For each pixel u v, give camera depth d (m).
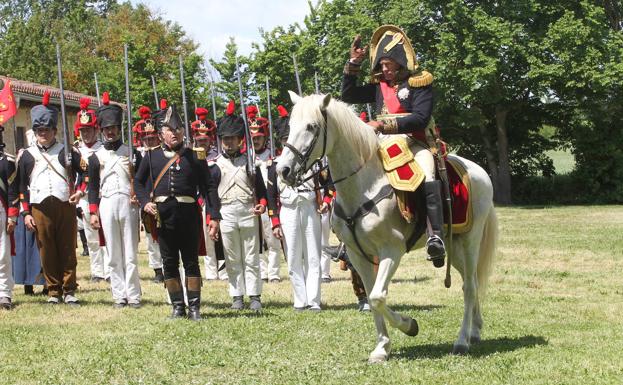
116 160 10.01
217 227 9.09
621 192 34.12
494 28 31.42
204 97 31.47
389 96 6.93
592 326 8.57
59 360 7.16
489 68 30.98
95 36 55.25
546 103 35.62
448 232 7.12
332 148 6.57
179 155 8.88
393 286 11.80
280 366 6.82
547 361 6.85
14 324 8.83
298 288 9.79
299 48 34.50
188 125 11.54
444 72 32.31
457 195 7.21
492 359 6.93
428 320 8.93
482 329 8.39
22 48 44.62
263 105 29.50
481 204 7.46
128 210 9.95
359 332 8.22
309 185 9.68
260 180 9.82
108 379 6.52
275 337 7.98
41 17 53.81
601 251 16.22
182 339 7.91
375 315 7.00
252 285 9.89
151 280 12.85
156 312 9.55
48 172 10.10
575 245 17.36
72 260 10.24
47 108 10.17
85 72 44.56
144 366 6.90
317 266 9.77
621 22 36.03
